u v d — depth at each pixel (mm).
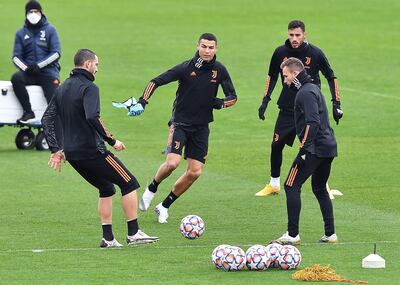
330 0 152000
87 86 41719
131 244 43250
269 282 36438
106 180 42562
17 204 52969
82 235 45625
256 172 63312
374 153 69375
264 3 149750
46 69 70188
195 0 153000
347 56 112875
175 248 42781
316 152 43438
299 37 53125
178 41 121375
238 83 98875
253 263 38438
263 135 77812
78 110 41719
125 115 85812
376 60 110875
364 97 92375
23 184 58656
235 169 64312
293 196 43500
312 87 43406
